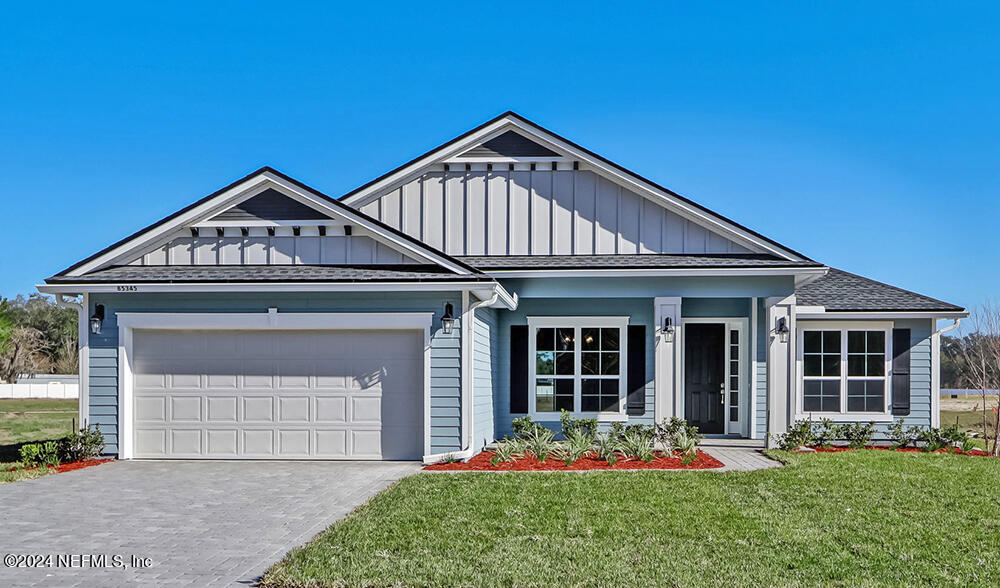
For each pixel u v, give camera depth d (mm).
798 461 13305
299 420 13461
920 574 6785
